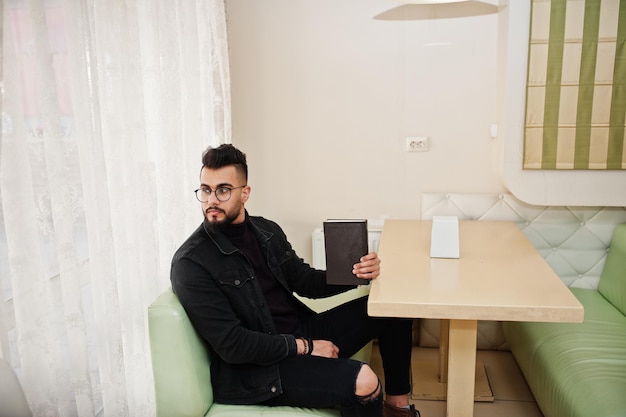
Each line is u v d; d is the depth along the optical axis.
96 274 1.86
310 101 2.90
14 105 1.59
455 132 2.83
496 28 2.70
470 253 2.15
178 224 2.28
